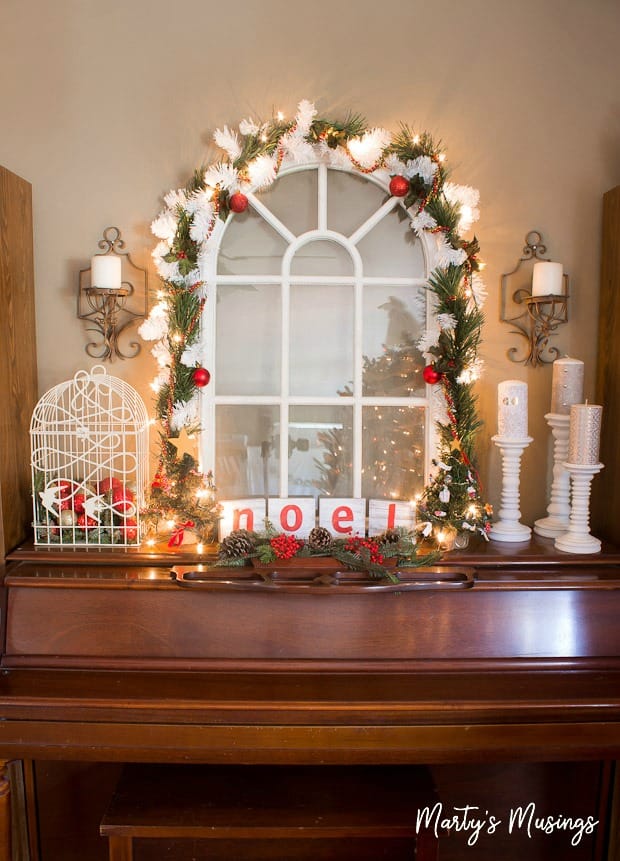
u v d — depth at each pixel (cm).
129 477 175
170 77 169
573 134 173
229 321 172
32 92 169
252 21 168
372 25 169
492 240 174
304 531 162
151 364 174
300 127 162
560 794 161
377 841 157
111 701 130
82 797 159
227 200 164
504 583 143
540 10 170
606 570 152
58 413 173
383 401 173
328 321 173
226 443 174
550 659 144
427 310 170
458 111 171
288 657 143
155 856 158
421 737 131
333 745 130
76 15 167
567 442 167
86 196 171
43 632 144
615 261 167
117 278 162
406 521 164
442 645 145
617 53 172
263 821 131
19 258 163
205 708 130
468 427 164
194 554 152
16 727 130
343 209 171
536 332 174
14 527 159
